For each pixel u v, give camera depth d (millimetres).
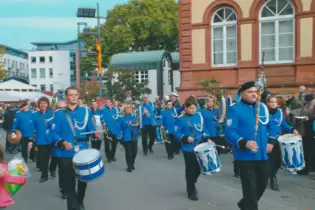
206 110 12406
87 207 7547
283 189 8555
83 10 25922
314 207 7207
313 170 10156
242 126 5730
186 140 7672
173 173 10898
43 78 97688
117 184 9570
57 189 9219
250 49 20141
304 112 9984
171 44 51844
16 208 7645
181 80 21688
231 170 10906
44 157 10117
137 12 49500
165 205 7535
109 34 48469
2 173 4859
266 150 5820
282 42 19750
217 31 21016
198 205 7477
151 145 15508
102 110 13312
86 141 7027
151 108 15289
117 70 34500
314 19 18844
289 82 19297
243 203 5801
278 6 19750
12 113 16672
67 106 7008
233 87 20281
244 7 20188
